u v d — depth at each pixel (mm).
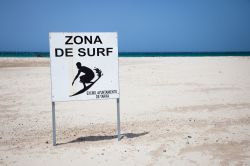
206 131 7211
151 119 8695
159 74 20547
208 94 12930
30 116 9617
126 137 6949
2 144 6621
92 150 6043
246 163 5203
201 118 8609
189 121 8266
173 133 7105
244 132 7082
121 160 5441
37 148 6262
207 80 17297
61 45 6402
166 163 5258
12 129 7992
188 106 10461
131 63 31312
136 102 11609
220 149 5922
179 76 19312
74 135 7281
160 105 10820
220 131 7195
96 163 5328
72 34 6449
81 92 6512
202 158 5465
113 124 8297
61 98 6418
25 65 31266
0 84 17281
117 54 6684
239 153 5699
